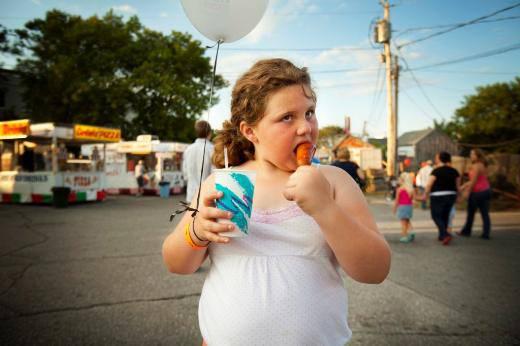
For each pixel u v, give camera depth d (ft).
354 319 10.19
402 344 8.74
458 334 9.27
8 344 8.57
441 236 21.63
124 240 21.31
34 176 43.93
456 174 21.66
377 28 59.93
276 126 3.49
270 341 3.39
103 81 77.97
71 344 8.61
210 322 3.70
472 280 13.70
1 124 44.83
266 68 3.66
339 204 3.77
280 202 3.79
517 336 9.14
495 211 40.73
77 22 80.02
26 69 81.25
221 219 3.23
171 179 64.03
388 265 3.37
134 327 9.52
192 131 87.76
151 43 87.20
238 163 4.57
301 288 3.46
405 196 21.77
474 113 116.26
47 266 15.40
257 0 4.46
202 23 4.53
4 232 24.14
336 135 136.36
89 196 47.26
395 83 60.49
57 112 82.02
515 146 106.01
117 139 49.08
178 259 3.78
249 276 3.55
